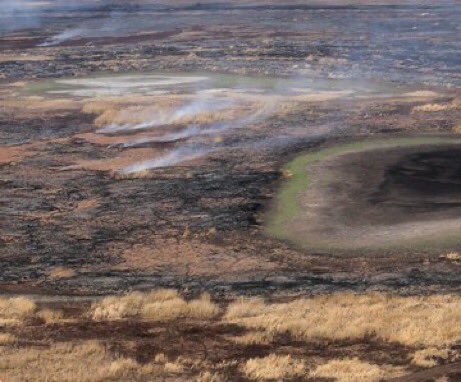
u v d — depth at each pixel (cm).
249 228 2852
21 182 3572
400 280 2328
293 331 1908
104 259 2609
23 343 1872
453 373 1588
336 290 2264
